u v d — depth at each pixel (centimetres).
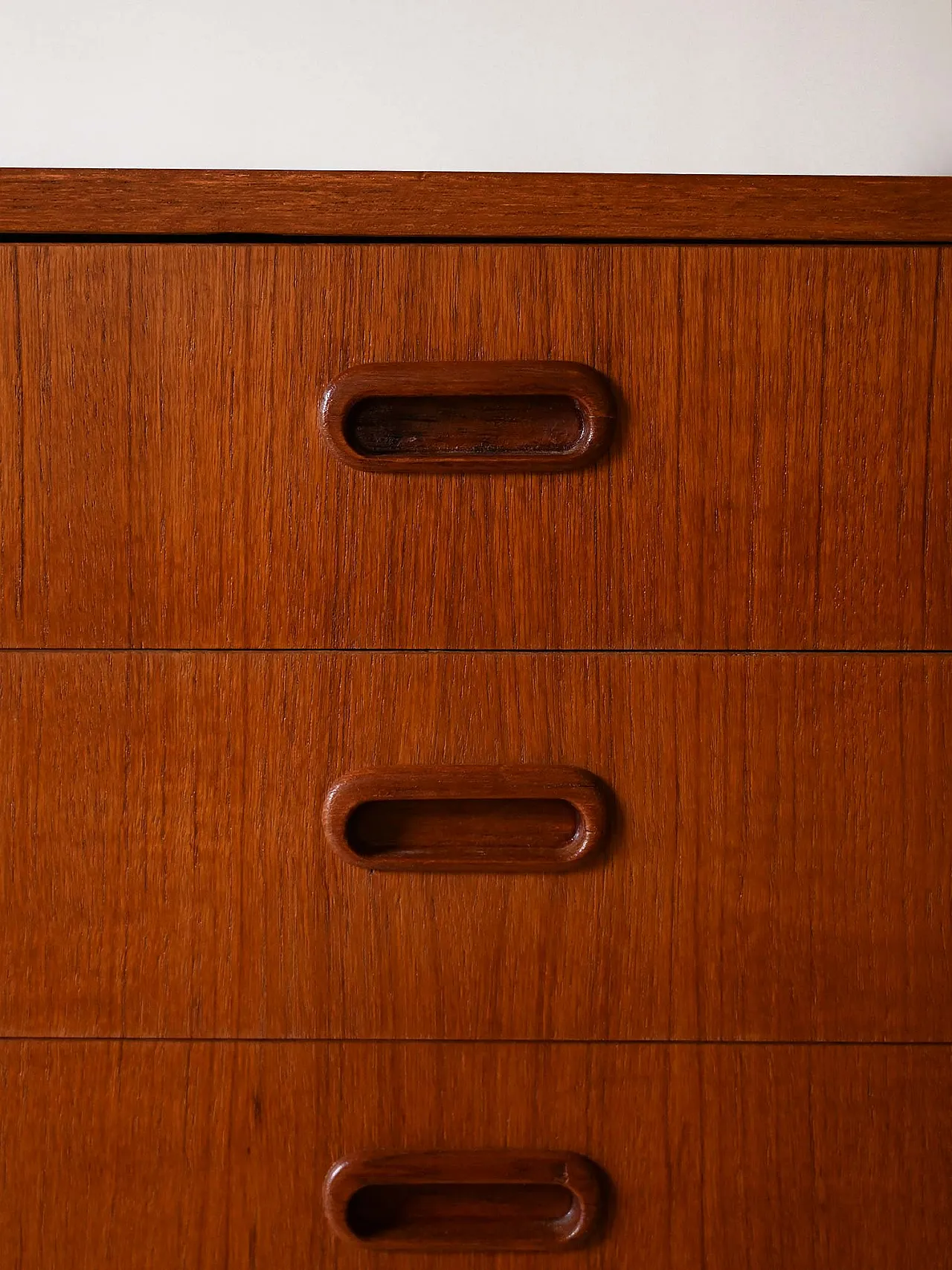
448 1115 43
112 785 42
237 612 42
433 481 41
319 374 41
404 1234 43
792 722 42
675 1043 43
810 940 43
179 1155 42
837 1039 43
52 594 42
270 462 41
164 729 42
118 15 71
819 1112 43
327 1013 42
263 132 72
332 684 42
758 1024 43
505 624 42
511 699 42
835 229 41
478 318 41
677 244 41
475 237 41
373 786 42
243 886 42
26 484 41
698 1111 43
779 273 41
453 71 72
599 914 43
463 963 42
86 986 42
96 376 41
